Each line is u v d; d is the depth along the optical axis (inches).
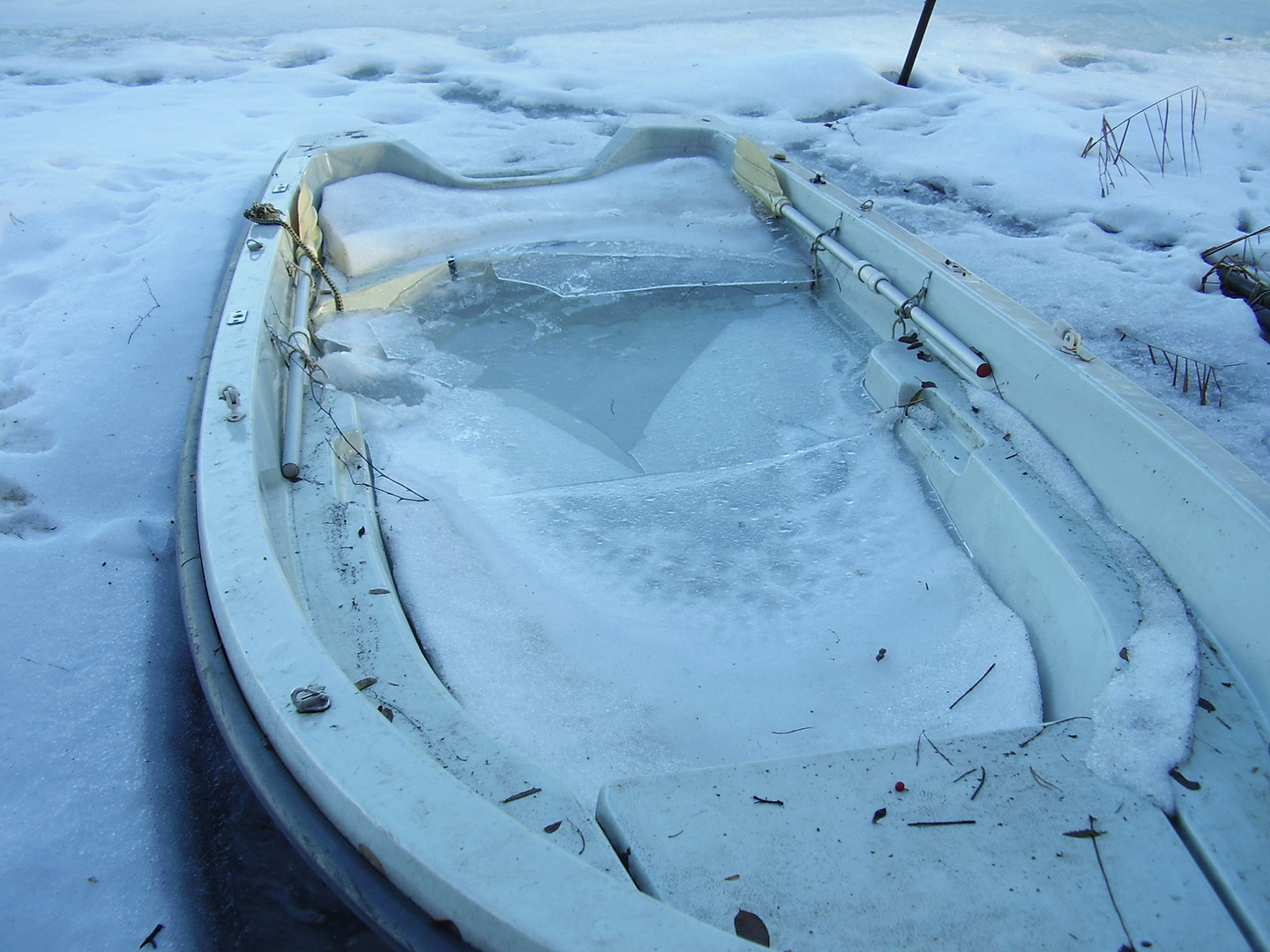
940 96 195.9
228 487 54.0
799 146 171.2
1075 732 45.7
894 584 64.2
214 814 49.4
